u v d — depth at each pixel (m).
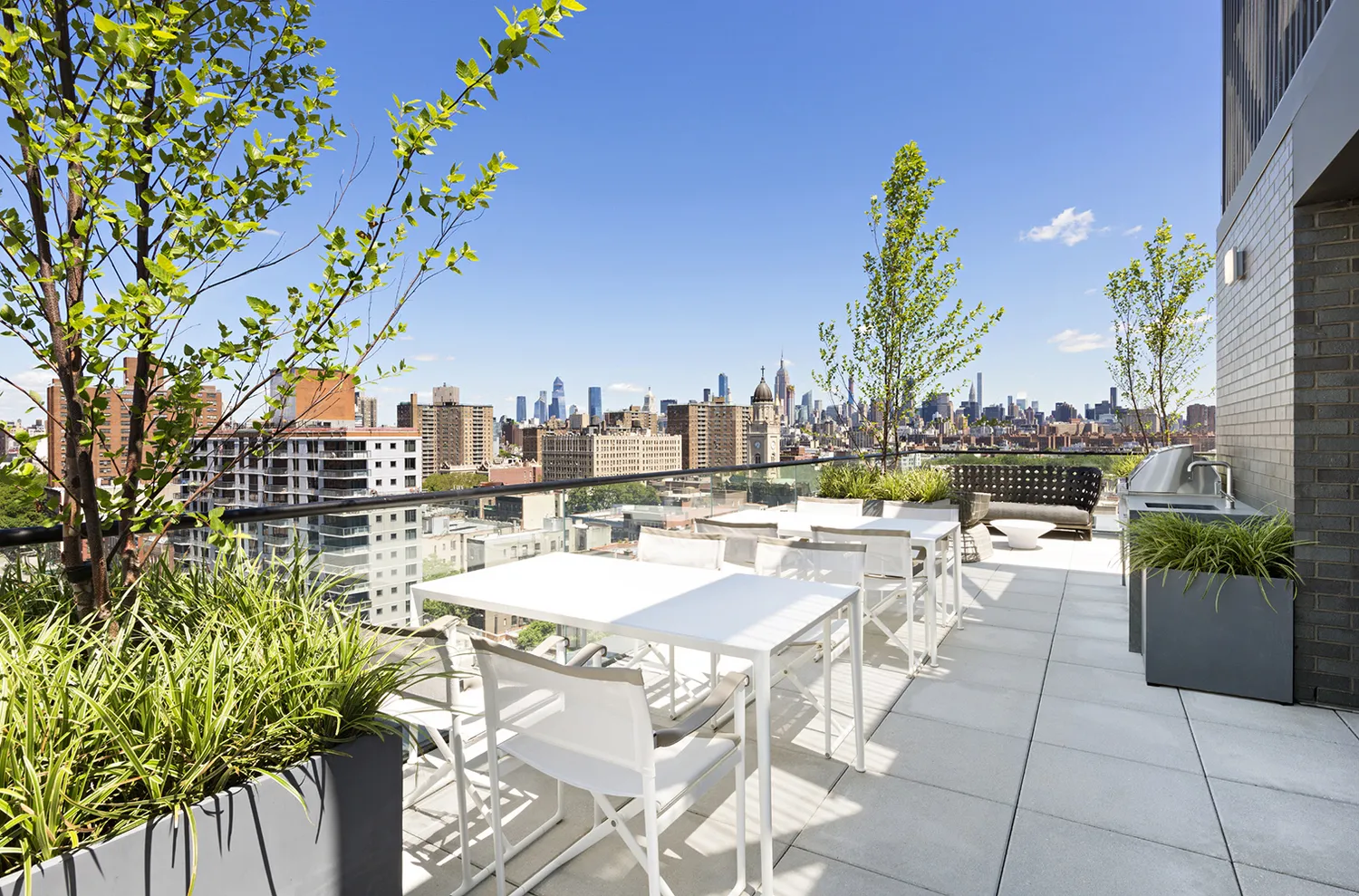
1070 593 5.59
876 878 2.06
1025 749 2.87
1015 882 2.03
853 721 3.09
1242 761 2.74
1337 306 3.21
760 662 1.93
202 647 1.54
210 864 1.28
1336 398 3.23
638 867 2.13
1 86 1.49
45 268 1.67
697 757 1.89
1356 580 3.20
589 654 2.21
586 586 2.65
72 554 1.78
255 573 1.97
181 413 1.80
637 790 1.70
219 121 1.89
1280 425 3.63
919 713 3.24
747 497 5.89
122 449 1.79
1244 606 3.38
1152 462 4.72
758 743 1.95
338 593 2.12
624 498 4.26
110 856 1.16
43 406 1.68
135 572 1.85
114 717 1.27
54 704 1.25
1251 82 4.70
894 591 4.20
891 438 8.43
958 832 2.29
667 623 2.16
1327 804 2.43
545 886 2.05
